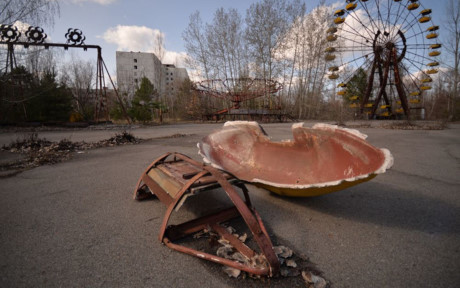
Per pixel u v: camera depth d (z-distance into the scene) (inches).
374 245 91.6
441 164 217.5
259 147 138.3
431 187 156.2
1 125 572.7
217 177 86.0
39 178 181.2
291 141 124.0
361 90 1279.5
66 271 76.1
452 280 72.5
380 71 1122.7
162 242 90.8
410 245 91.4
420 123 788.0
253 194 145.3
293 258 83.3
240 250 83.1
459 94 1262.3
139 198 136.3
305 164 114.5
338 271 76.8
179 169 113.9
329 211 121.3
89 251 87.0
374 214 117.7
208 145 145.9
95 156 262.8
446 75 1338.6
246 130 145.4
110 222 109.7
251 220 73.7
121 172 198.1
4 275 74.0
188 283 70.7
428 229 103.1
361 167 87.8
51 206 128.3
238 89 1176.2
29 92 636.1
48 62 942.4
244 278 72.6
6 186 162.4
